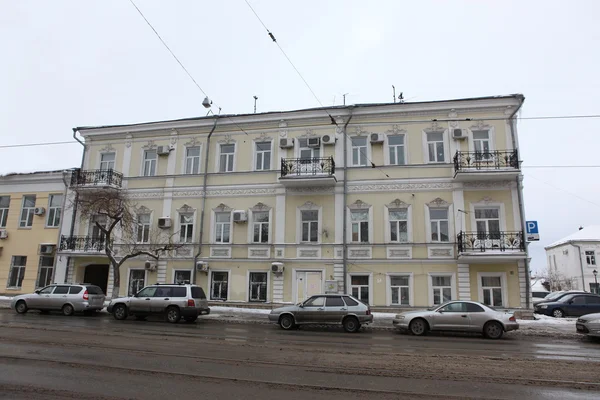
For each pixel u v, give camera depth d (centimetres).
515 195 1867
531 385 684
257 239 2109
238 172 2178
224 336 1238
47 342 1018
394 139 2066
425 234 1919
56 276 2291
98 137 2438
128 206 2108
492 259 1780
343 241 1975
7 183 2528
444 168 1956
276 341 1148
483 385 679
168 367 765
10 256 2425
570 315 2019
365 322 1469
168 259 2169
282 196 2100
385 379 709
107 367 754
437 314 1398
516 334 1438
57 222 2402
